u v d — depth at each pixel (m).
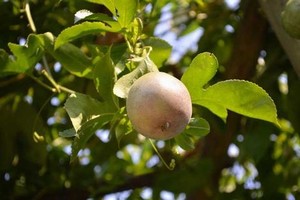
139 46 0.91
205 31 1.48
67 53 0.97
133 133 1.36
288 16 0.90
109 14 1.16
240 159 1.43
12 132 1.24
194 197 1.51
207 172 1.41
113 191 1.43
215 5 1.46
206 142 1.46
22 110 1.24
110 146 1.37
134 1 0.89
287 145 1.52
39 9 1.17
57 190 1.36
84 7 1.17
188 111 0.80
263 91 0.85
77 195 1.38
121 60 0.91
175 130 0.79
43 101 1.24
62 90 1.08
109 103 0.86
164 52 0.96
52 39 0.97
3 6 1.18
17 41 1.20
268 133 1.32
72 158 0.86
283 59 1.33
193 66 0.86
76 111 0.85
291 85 1.29
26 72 1.03
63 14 1.17
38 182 1.34
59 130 1.39
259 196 1.50
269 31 1.34
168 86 0.79
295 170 1.51
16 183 1.34
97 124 0.87
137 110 0.78
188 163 1.43
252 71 1.34
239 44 1.33
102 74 0.87
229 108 0.88
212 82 1.43
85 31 0.91
